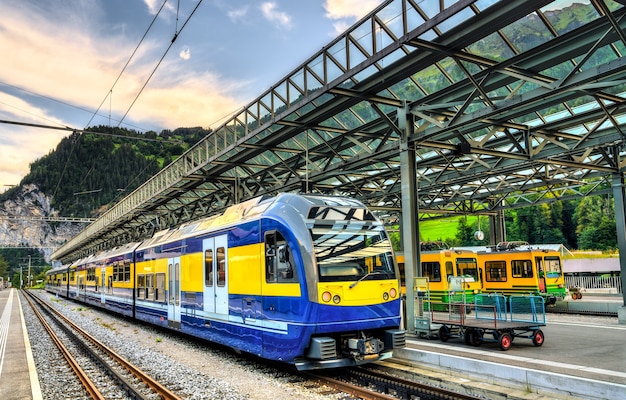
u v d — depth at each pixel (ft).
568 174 74.08
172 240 53.11
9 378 35.29
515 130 55.88
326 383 30.48
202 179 72.08
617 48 39.75
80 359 43.68
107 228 134.31
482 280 88.84
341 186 81.41
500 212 98.89
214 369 36.19
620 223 59.11
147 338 56.34
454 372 30.73
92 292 102.22
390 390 28.58
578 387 23.94
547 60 35.76
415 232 45.14
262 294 33.91
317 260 30.94
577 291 94.07
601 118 50.06
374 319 32.37
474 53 39.37
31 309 120.98
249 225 36.17
